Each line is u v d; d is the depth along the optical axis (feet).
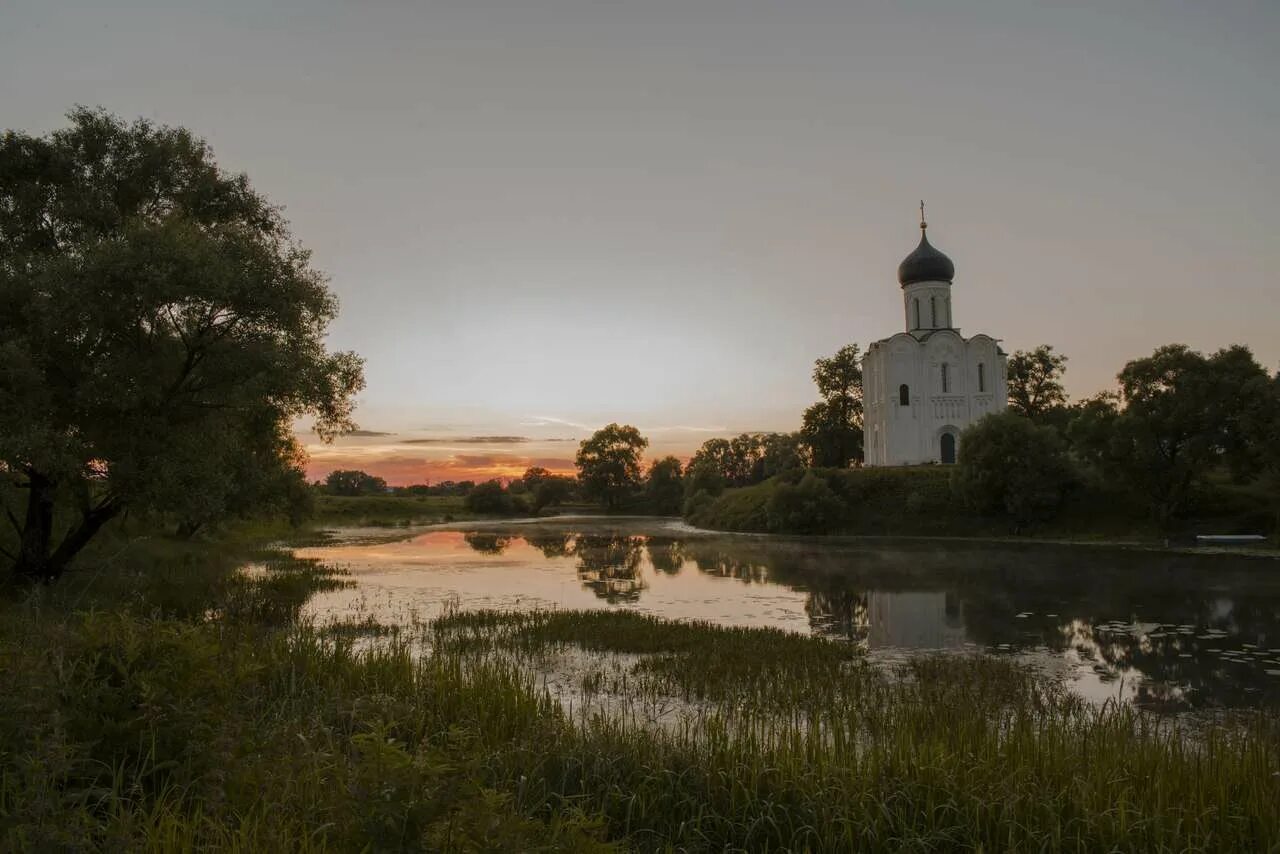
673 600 89.86
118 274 64.49
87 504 74.69
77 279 64.64
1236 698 46.52
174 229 68.33
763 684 46.96
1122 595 87.66
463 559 147.33
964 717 35.70
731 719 37.91
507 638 63.26
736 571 121.29
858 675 50.34
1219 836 24.50
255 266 73.15
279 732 24.32
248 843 16.63
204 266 67.67
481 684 37.47
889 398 240.73
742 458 479.82
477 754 22.44
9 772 18.70
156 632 25.57
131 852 16.26
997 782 26.96
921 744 29.99
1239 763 28.81
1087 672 53.21
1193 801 26.02
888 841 24.81
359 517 330.95
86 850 16.22
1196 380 146.41
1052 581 100.27
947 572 112.88
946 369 239.91
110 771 20.27
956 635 67.00
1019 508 172.76
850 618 76.38
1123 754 29.89
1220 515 156.46
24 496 73.10
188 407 73.87
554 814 21.83
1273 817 24.88
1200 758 29.84
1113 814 25.52
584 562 140.36
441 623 69.26
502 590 99.60
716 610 82.02
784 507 208.95
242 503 85.76
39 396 63.46
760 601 88.74
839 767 27.89
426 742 20.71
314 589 98.94
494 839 15.34
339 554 158.71
